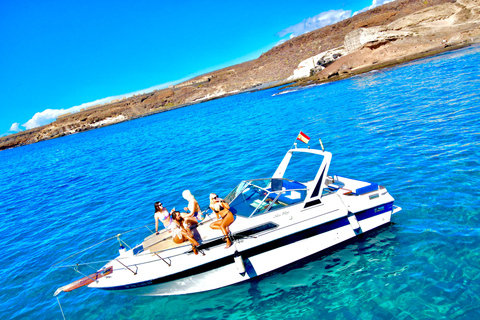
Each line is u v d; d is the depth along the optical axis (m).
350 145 13.90
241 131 25.12
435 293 5.04
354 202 6.74
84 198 15.20
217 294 6.03
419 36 54.28
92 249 8.97
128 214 11.27
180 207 10.91
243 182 7.14
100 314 6.21
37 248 10.05
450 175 8.77
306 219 6.34
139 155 25.39
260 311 5.45
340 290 5.54
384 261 6.01
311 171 11.82
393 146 12.36
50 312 6.56
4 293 7.61
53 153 53.09
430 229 6.64
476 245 5.88
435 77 26.61
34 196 18.56
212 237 6.01
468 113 14.09
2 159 68.81
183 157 19.78
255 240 6.01
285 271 6.25
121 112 184.25
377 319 4.81
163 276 5.91
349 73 53.09
